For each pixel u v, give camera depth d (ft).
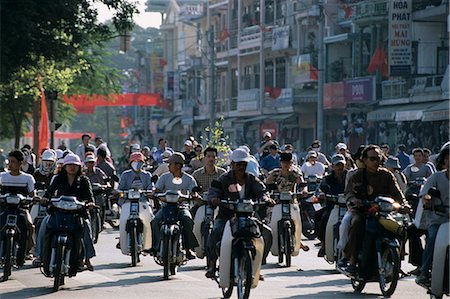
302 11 417.90
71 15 242.37
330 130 399.85
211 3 565.12
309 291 99.04
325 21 408.05
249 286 85.51
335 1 400.26
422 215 90.33
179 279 109.81
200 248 120.37
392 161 142.61
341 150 169.48
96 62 385.09
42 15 238.68
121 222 124.77
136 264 125.29
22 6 234.58
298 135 426.92
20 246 108.27
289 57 451.94
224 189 91.40
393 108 341.00
